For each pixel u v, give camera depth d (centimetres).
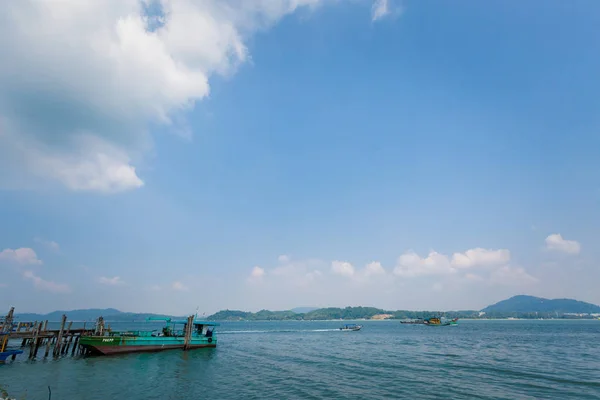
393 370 4797
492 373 4531
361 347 8281
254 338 11912
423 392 3481
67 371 4422
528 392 3469
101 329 6141
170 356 5838
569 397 3275
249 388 3656
